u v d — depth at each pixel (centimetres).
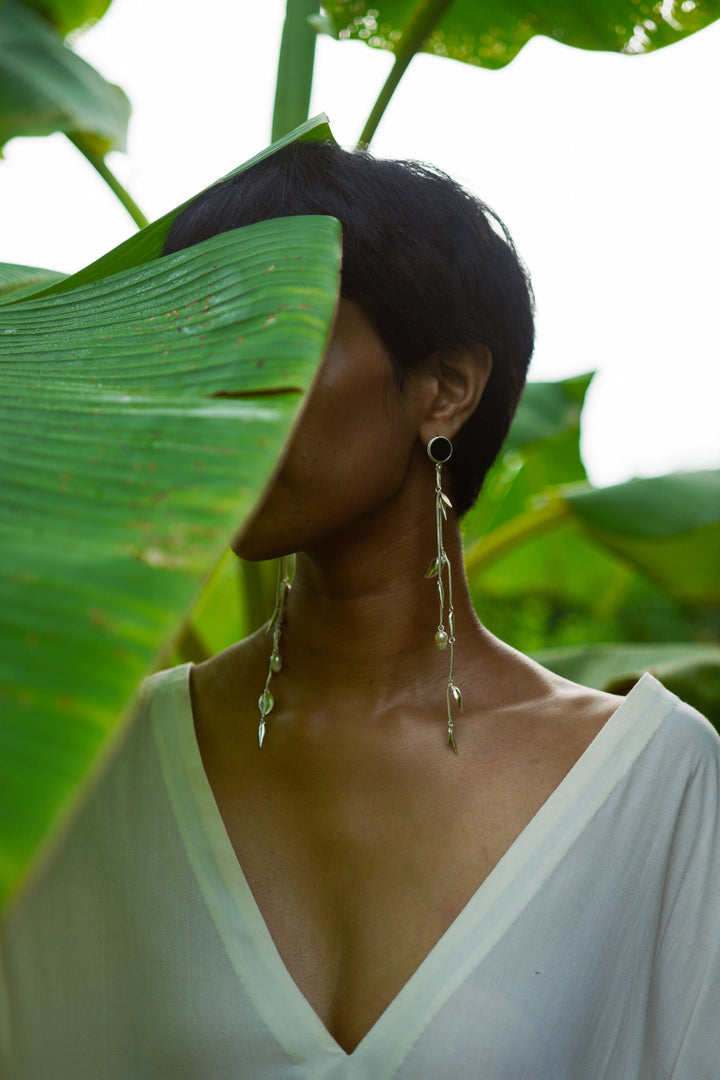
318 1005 81
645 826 87
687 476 202
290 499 77
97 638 27
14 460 34
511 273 88
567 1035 81
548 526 203
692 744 90
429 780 87
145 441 34
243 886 85
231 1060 80
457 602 93
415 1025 78
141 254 67
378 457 80
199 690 95
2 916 23
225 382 39
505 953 81
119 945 86
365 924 83
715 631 466
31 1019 87
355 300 79
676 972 89
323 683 91
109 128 168
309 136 82
